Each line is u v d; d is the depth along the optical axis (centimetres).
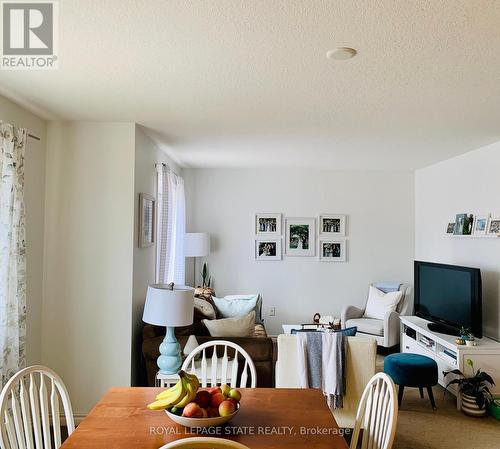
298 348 294
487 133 363
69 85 250
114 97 273
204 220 592
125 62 215
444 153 459
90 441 144
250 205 594
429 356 411
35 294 319
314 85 246
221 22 172
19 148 269
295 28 177
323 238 594
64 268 332
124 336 331
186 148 444
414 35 182
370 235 596
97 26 177
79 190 335
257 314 511
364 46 194
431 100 273
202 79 238
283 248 593
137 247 350
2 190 254
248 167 581
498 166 398
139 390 193
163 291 294
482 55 202
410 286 563
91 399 329
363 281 595
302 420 162
